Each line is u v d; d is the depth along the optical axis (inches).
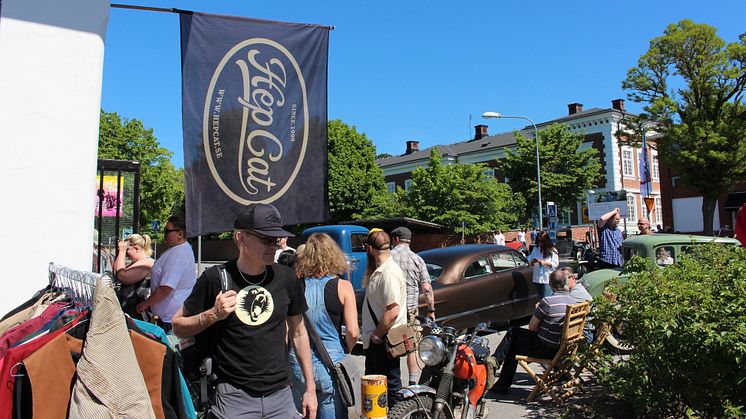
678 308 157.8
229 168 160.1
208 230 155.6
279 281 107.7
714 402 157.1
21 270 149.7
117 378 81.0
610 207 1034.1
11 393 82.4
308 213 171.3
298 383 133.0
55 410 82.2
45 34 157.6
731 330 147.5
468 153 2065.7
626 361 181.9
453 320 299.0
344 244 447.2
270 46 168.7
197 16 160.6
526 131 2032.5
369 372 172.4
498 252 348.2
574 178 1387.8
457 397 154.6
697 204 1401.3
